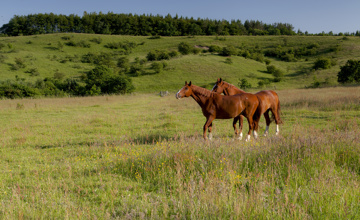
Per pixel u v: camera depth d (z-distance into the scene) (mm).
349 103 16891
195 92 8930
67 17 174625
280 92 33500
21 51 96438
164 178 5402
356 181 4664
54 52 105812
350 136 6918
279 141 7027
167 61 87375
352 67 52688
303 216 3482
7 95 37250
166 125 13164
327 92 25984
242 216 3547
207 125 9016
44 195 4680
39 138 11188
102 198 4605
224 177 4824
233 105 8828
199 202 3816
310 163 5516
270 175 5086
